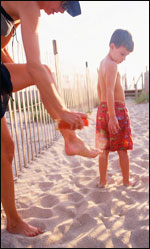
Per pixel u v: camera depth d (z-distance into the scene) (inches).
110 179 109.7
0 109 55.4
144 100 444.8
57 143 192.7
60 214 78.4
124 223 73.7
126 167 100.4
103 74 96.0
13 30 61.2
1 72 54.9
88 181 109.8
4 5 50.3
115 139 96.2
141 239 65.9
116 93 95.4
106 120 97.0
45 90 48.3
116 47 90.2
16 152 172.4
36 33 47.4
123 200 89.6
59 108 48.9
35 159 151.9
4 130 58.8
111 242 62.9
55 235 65.2
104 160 99.7
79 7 56.4
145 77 526.6
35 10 47.0
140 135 200.2
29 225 66.6
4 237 62.4
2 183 60.2
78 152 58.9
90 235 64.8
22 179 115.0
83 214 75.7
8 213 63.9
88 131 231.6
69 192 97.3
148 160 134.7
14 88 59.6
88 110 376.2
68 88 278.4
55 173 123.1
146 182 105.1
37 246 60.3
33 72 47.4
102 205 84.0
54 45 213.3
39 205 86.4
